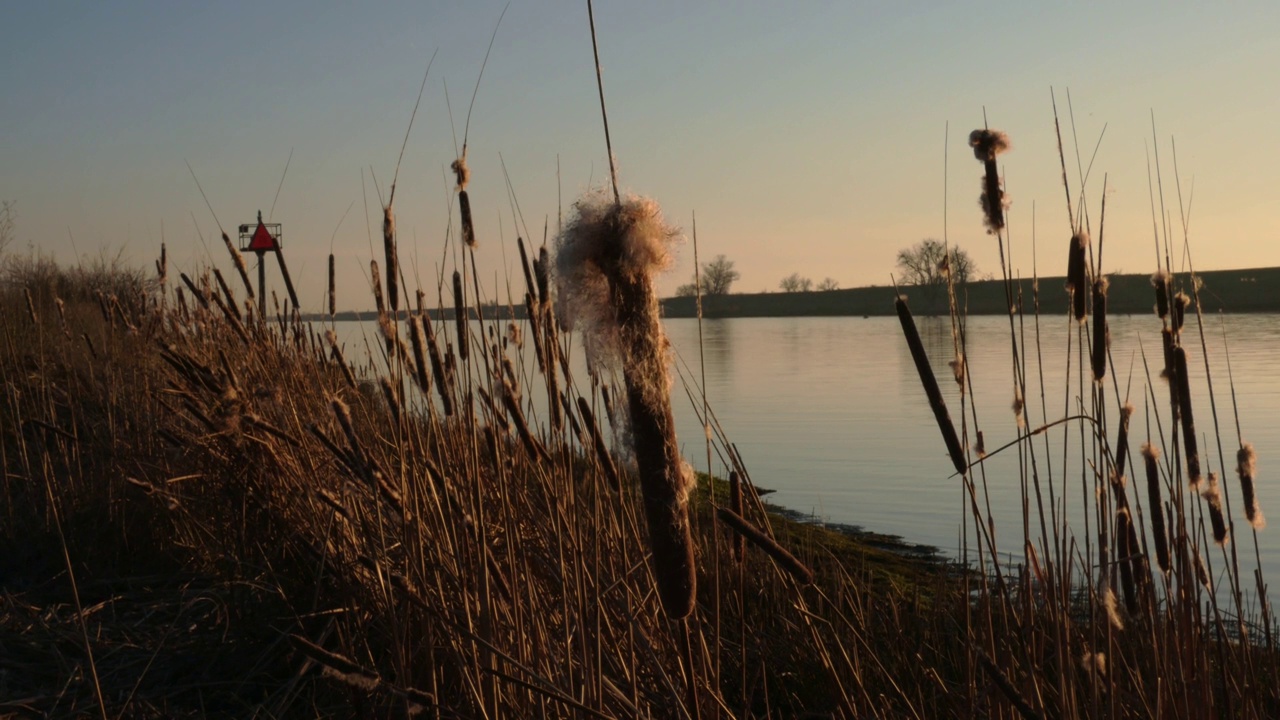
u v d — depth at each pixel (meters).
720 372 30.75
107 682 3.81
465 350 2.95
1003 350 33.75
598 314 1.95
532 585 3.00
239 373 4.93
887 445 14.55
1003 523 8.52
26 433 6.84
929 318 66.62
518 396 3.45
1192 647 2.90
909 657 3.78
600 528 3.19
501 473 3.02
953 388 22.14
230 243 4.98
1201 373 22.02
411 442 3.23
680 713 2.56
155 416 5.90
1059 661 2.59
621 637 3.12
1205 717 2.78
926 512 9.62
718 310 107.56
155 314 7.03
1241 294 51.31
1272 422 13.76
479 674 2.82
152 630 4.33
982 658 2.35
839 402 21.06
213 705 3.67
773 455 13.95
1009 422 15.62
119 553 5.06
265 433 4.46
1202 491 3.10
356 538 3.79
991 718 2.73
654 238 1.87
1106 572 2.55
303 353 5.18
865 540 8.14
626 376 1.95
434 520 3.25
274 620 4.03
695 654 3.15
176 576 4.95
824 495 10.80
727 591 3.97
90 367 6.89
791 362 34.50
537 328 3.02
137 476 5.58
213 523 5.13
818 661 3.61
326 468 4.38
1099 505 2.74
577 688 2.85
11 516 5.16
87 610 4.49
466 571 3.13
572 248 1.91
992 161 2.49
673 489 1.98
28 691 3.63
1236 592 3.05
